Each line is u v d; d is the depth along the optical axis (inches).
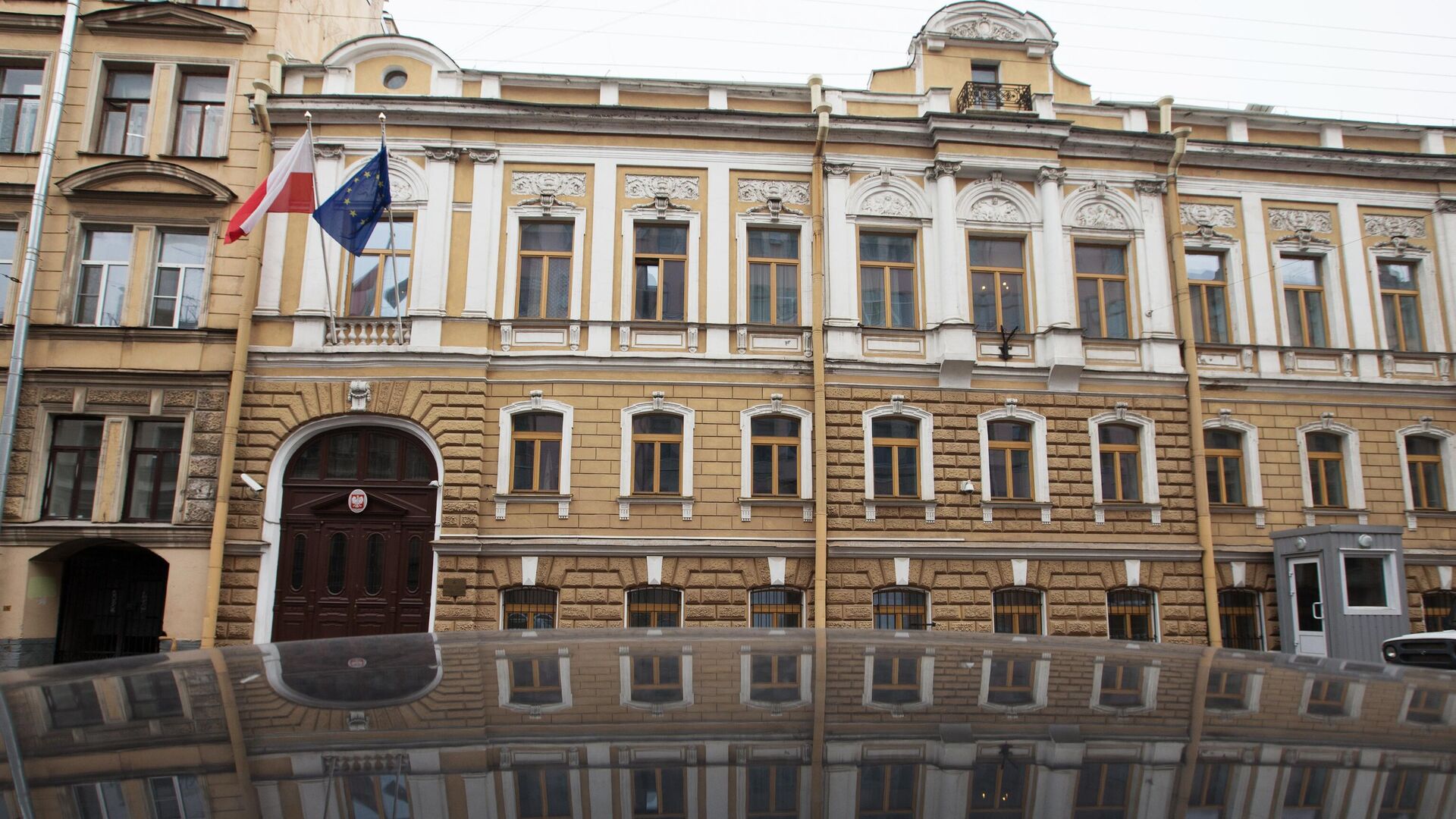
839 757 66.9
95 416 625.9
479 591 596.1
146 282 643.5
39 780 57.8
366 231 587.8
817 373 632.4
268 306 628.7
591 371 633.6
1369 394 696.4
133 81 678.5
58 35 674.2
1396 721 81.0
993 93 698.2
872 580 616.1
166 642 584.4
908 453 647.8
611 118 660.7
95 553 635.5
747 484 628.4
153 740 69.7
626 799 55.2
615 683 99.7
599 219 657.0
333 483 619.8
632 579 605.3
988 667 114.2
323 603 604.7
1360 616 590.2
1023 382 658.8
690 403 636.7
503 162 660.7
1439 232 732.0
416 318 624.7
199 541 602.5
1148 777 61.7
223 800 53.6
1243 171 717.9
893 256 678.5
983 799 56.2
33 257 621.0
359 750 68.2
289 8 697.6
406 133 655.8
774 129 671.8
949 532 631.2
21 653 590.9
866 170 678.5
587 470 622.5
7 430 601.6
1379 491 684.7
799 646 133.9
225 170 657.0
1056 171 679.7
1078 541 638.5
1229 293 701.9
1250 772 63.2
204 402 624.1
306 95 647.1
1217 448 679.7
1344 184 727.1
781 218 667.4
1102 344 674.2
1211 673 110.7
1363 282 713.0
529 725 78.1
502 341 637.3
